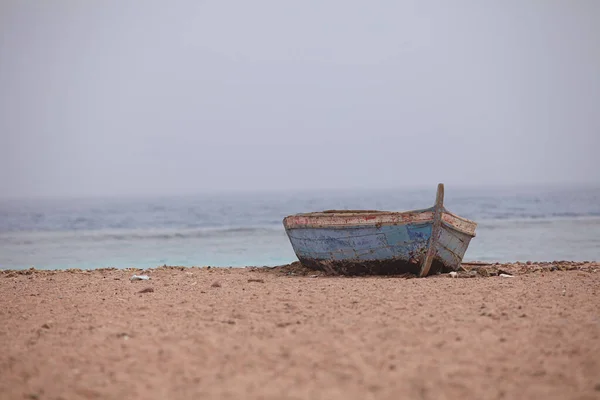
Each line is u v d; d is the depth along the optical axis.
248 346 7.63
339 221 14.91
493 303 10.20
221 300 11.22
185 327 8.79
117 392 6.08
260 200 113.06
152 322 9.23
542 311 9.43
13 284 14.58
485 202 76.19
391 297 11.01
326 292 11.87
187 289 13.09
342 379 6.30
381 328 8.41
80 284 14.37
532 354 7.08
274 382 6.25
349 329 8.40
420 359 6.93
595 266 16.69
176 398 5.87
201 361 7.04
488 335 7.92
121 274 16.55
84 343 8.01
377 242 14.58
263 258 23.84
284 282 13.92
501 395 5.80
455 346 7.41
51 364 7.11
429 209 14.13
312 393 5.91
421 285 12.66
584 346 7.32
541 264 17.47
